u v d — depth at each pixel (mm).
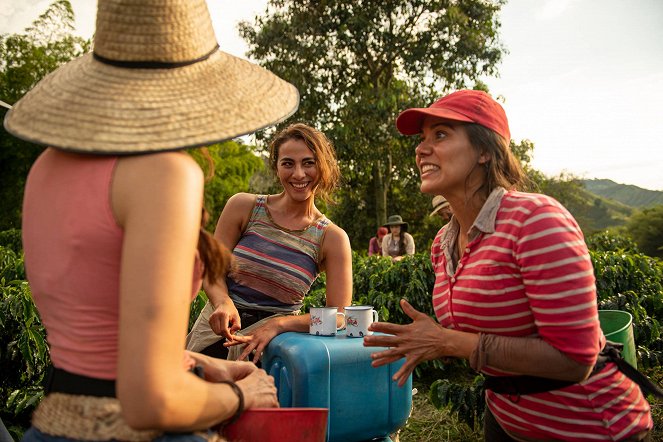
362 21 18156
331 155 2545
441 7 19031
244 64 1410
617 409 1629
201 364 1427
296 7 19156
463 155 1697
